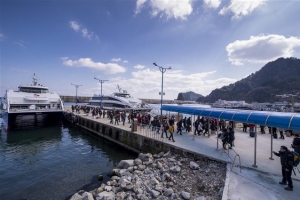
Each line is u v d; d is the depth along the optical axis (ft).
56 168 45.80
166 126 52.54
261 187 24.90
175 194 25.98
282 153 25.57
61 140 78.23
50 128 105.40
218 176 30.22
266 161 34.30
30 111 95.35
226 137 39.58
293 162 24.34
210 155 37.19
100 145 70.18
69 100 474.08
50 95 113.70
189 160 38.96
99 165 48.37
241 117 34.94
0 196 32.30
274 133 55.01
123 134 65.87
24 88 110.22
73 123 116.16
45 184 36.86
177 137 54.24
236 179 27.27
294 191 23.91
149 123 71.15
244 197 22.40
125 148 64.23
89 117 106.63
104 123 81.76
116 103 138.72
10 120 93.40
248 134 61.46
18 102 97.76
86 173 42.60
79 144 71.67
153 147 51.62
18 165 47.62
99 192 30.04
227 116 38.50
